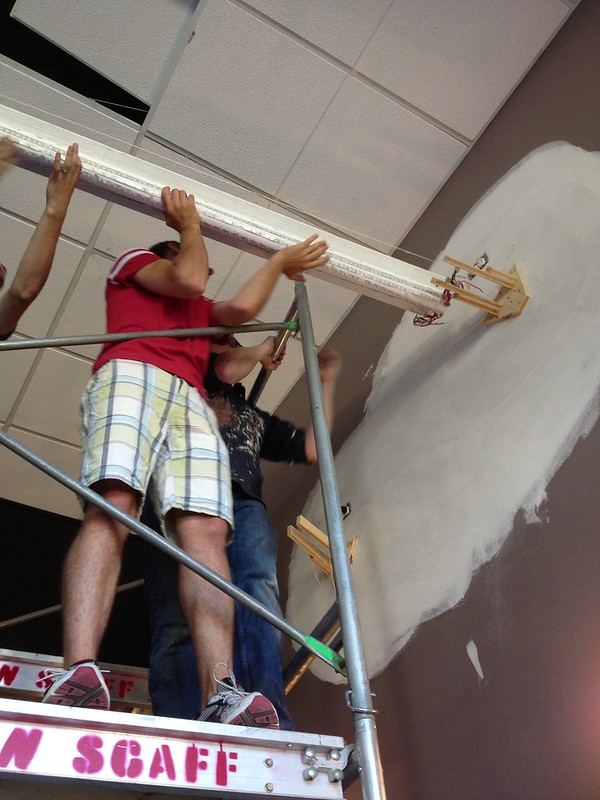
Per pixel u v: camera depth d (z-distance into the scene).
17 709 1.01
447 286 2.22
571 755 1.46
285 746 1.14
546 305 2.02
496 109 2.71
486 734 1.67
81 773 1.01
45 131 1.93
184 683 1.74
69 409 3.41
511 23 2.54
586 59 2.33
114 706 2.23
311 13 2.52
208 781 1.07
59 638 3.18
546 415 1.85
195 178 2.84
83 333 3.18
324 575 2.58
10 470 3.54
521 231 2.25
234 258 3.01
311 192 2.89
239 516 1.88
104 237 2.95
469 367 2.22
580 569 1.60
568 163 2.18
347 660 1.26
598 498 1.61
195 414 1.56
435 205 2.87
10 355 3.21
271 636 1.75
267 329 1.88
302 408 3.22
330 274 2.17
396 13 2.54
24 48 2.55
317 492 2.87
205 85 2.65
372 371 2.81
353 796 1.98
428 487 2.18
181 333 1.65
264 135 2.76
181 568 1.46
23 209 2.83
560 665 1.56
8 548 3.36
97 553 1.34
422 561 2.09
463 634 1.84
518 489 1.84
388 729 1.98
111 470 1.38
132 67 2.61
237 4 2.50
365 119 2.75
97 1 2.48
